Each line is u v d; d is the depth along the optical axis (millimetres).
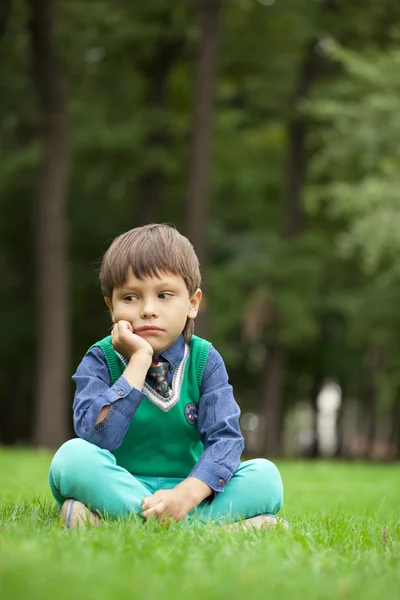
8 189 19188
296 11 19266
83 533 2605
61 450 3033
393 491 6758
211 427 3188
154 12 17984
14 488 5492
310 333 20062
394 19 19562
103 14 17531
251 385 24156
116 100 19203
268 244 19781
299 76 20219
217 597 1763
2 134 18188
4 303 21406
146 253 3107
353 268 22047
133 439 3201
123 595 1729
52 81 14859
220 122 18828
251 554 2334
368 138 15664
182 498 2941
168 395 3186
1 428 22828
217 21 15969
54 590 1757
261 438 21359
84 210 20547
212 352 3320
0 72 17797
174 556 2266
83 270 20891
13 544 2297
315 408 25078
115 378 3242
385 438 33375
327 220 22641
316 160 16953
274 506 3184
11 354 21500
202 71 15977
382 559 2496
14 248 21422
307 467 9906
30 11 14562
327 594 1865
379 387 21500
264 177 20719
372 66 15750
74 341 21875
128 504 2973
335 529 3215
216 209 21906
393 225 14602
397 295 18594
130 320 3156
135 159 18188
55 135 15008
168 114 18297
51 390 15039
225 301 19375
